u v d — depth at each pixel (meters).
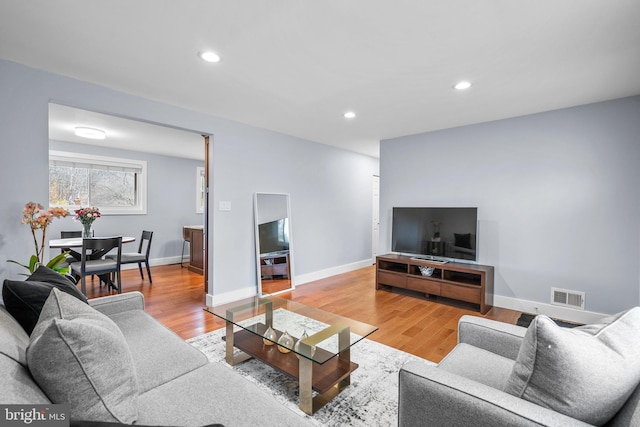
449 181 4.02
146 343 1.60
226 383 1.28
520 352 1.03
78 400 0.90
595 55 2.12
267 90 2.78
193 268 5.47
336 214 5.32
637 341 0.95
